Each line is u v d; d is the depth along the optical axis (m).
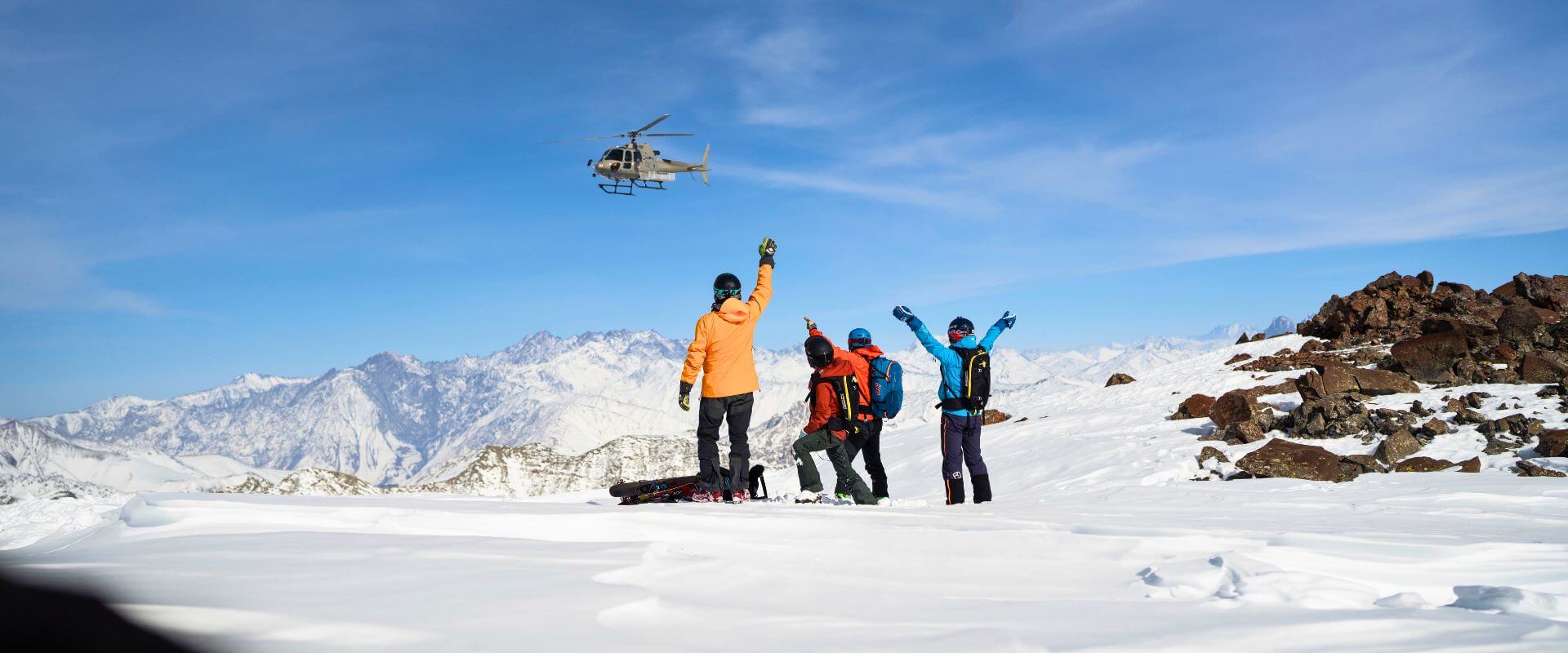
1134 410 19.83
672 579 3.48
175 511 4.86
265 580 3.04
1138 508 8.21
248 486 31.59
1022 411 23.72
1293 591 3.59
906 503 9.14
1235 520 6.82
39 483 171.62
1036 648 2.66
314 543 4.11
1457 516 7.54
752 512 5.88
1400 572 4.51
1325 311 25.41
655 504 6.62
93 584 2.30
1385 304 23.70
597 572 3.46
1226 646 2.76
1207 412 17.58
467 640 2.34
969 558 4.70
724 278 8.38
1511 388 15.41
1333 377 16.12
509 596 2.95
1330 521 6.88
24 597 1.12
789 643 2.62
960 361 9.51
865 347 9.12
